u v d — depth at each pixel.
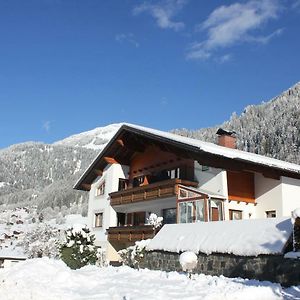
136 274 13.23
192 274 12.86
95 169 33.81
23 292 8.73
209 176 23.50
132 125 27.62
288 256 11.09
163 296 8.90
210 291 9.59
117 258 30.23
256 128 104.50
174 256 15.11
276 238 11.82
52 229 60.59
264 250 11.73
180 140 22.50
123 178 32.12
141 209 30.08
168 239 15.90
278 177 23.27
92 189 34.69
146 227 25.11
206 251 13.70
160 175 27.94
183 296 8.90
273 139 88.94
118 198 29.83
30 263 13.30
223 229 14.15
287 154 79.44
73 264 20.00
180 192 23.48
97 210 33.03
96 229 32.50
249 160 21.58
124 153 32.03
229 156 20.95
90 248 20.98
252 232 12.92
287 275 11.01
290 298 8.75
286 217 12.66
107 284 10.94
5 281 10.67
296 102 117.50
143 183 28.81
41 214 106.81
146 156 30.50
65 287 10.24
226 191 22.23
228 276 12.75
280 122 94.56
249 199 24.03
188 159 25.67
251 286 9.77
